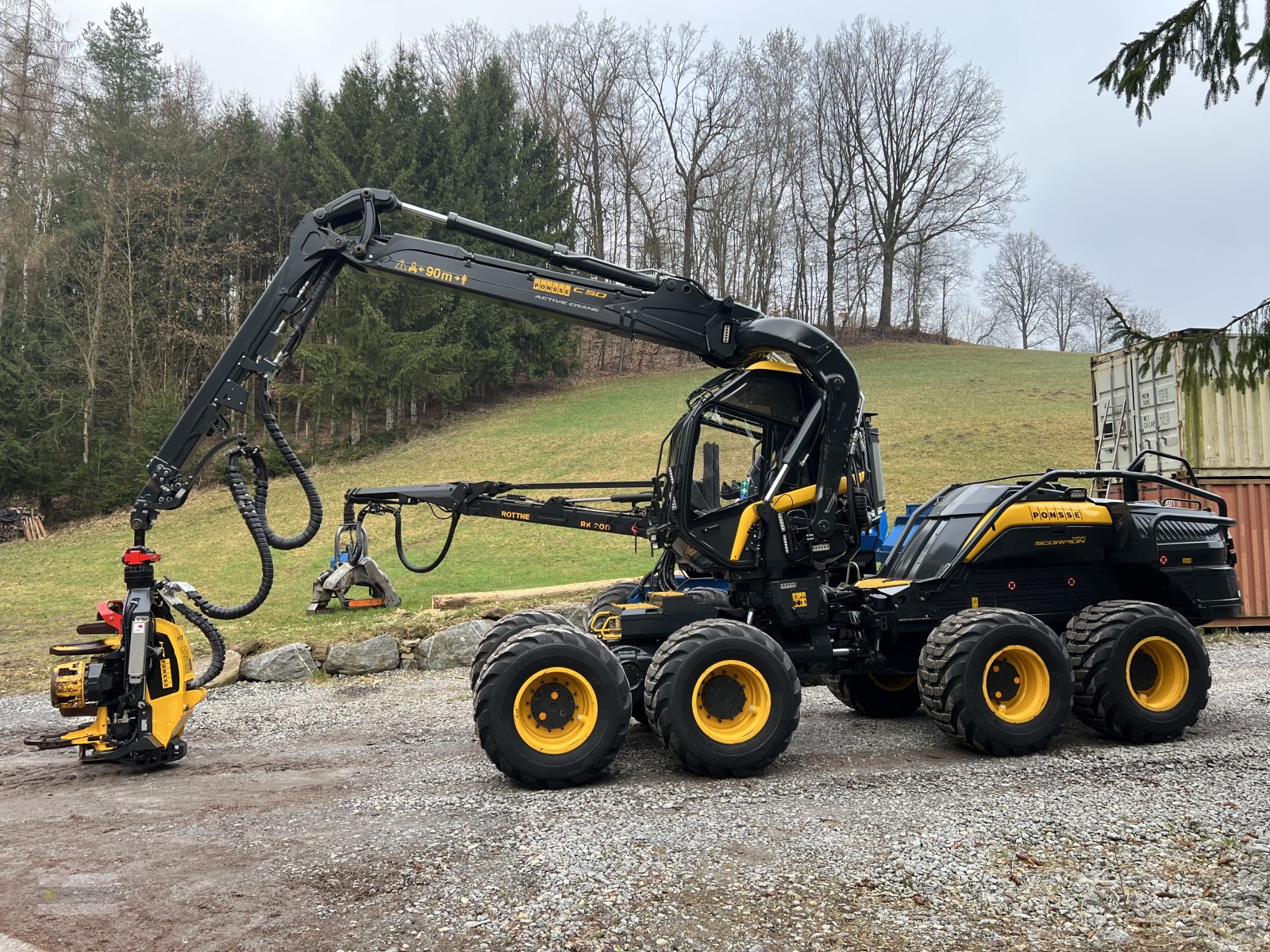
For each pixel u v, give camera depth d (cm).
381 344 3350
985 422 2736
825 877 378
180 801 522
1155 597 714
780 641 667
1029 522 674
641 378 4459
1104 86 693
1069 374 3869
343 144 3597
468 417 3725
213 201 3753
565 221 4425
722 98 5306
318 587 1257
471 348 3778
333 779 567
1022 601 683
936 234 5744
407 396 3572
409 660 1004
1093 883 367
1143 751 596
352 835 446
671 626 630
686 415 659
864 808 477
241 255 3772
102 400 3425
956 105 5597
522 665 532
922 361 4644
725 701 561
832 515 645
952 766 573
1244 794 486
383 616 1177
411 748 651
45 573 2170
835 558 651
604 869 388
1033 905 347
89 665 596
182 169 3725
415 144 3738
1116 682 612
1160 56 665
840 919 337
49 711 820
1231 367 656
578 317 654
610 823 457
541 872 387
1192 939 317
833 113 5706
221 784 561
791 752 626
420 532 2145
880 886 367
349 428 3619
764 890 364
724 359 666
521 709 536
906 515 884
